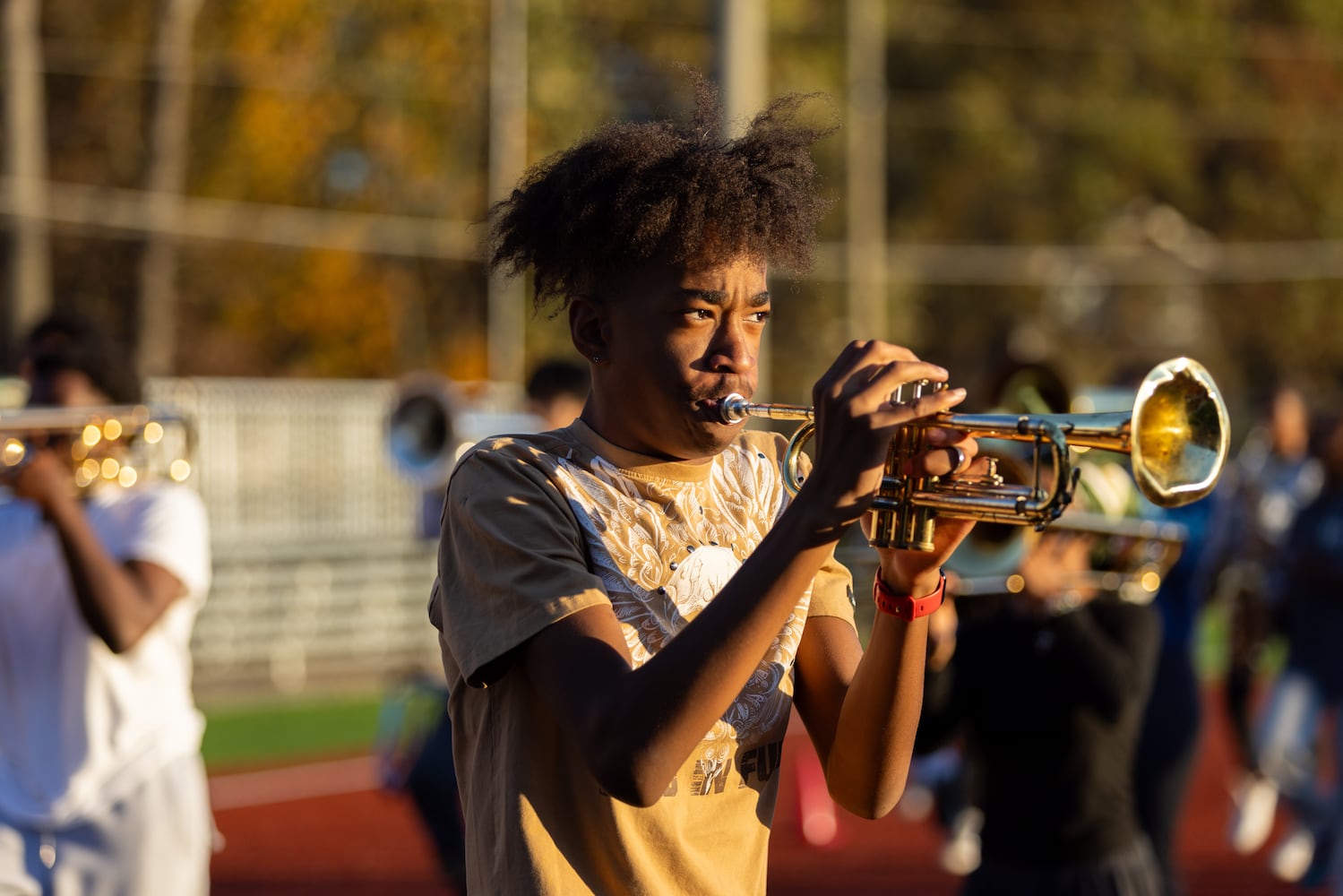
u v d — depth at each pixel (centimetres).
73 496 623
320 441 2014
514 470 359
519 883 346
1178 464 348
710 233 354
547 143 4019
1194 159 4978
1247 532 1245
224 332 4097
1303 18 4959
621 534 361
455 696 376
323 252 4047
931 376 321
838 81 4641
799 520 317
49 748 586
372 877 1098
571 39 4188
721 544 371
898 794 383
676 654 318
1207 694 1881
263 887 1073
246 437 1959
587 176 363
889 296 4694
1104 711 619
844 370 321
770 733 371
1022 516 346
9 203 3011
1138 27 4866
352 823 1256
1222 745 1612
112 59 3744
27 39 3020
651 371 358
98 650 589
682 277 355
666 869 350
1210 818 1303
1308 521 1116
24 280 3041
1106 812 621
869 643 376
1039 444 350
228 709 1712
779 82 4500
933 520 357
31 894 580
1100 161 4850
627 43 4325
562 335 3700
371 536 2053
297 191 4031
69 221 3172
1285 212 4978
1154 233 5066
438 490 1364
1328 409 1150
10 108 3019
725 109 411
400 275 4238
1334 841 1032
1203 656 2144
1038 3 4850
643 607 357
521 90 3041
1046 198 4891
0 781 586
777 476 396
